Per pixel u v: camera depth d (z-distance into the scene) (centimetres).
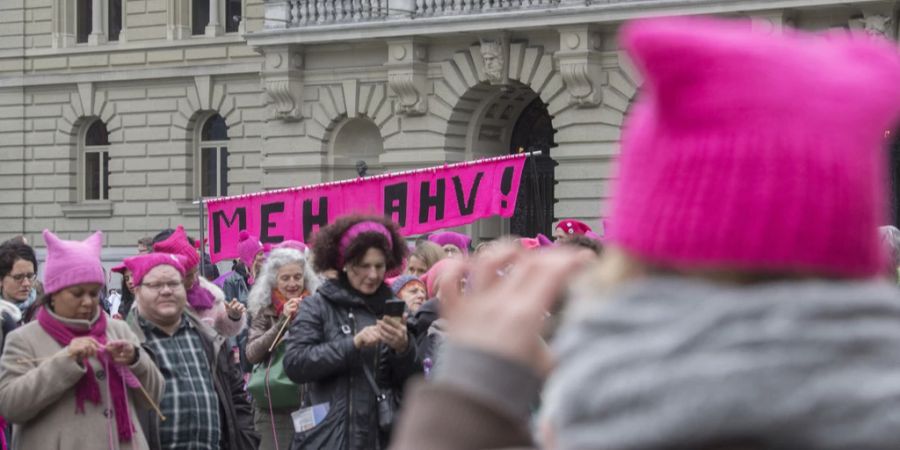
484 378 179
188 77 3850
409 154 3422
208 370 907
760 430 156
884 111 169
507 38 3291
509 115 3534
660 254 172
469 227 3425
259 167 3747
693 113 170
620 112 3178
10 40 4109
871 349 157
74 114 4031
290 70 3528
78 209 4019
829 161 166
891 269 937
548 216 3484
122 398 818
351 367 853
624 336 164
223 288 1712
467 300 186
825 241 167
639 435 158
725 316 159
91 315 834
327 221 1723
